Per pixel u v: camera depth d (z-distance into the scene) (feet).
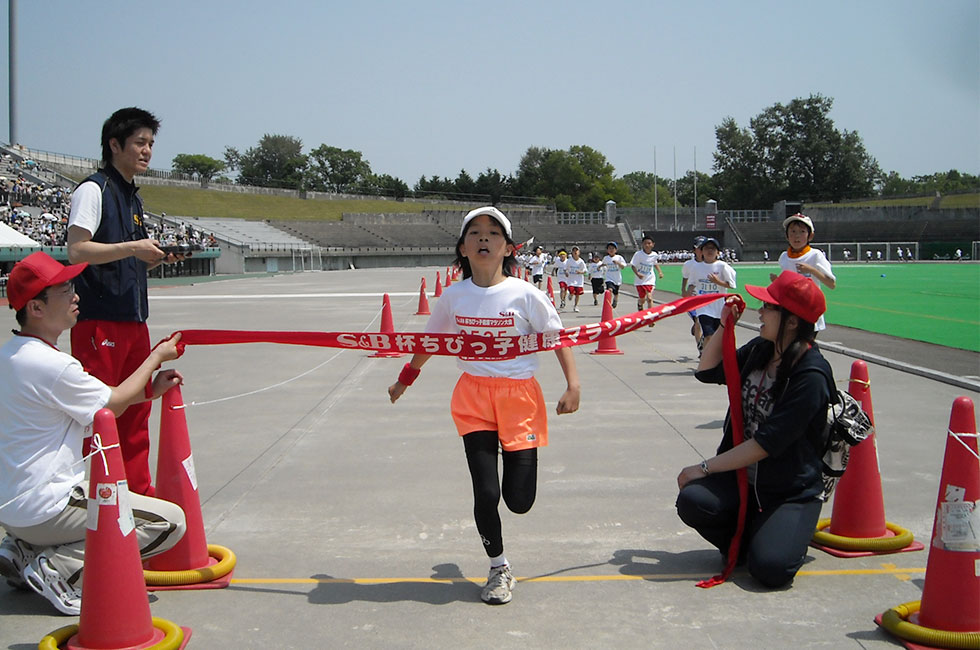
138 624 11.63
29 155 197.36
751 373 14.90
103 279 15.21
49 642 11.64
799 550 13.69
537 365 14.16
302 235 240.94
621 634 12.28
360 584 14.26
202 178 281.33
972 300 81.46
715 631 12.35
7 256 97.60
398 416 28.35
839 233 260.01
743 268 176.86
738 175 369.71
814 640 12.06
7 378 12.79
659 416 27.78
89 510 11.57
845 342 47.32
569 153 412.57
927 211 269.03
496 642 12.06
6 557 13.51
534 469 13.79
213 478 20.89
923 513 17.54
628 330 14.34
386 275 173.99
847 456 14.61
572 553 15.62
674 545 16.01
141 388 13.48
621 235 279.28
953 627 11.73
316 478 20.80
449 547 15.99
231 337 14.30
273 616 13.02
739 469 14.24
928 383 33.14
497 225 13.80
